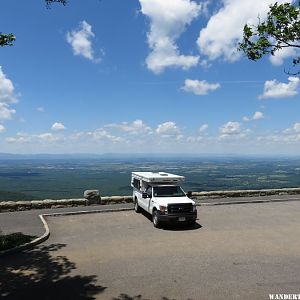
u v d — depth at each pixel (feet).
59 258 38.04
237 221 56.34
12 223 55.98
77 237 47.73
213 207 68.95
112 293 28.40
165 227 53.11
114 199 73.77
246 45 29.81
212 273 32.45
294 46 28.30
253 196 81.35
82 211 65.36
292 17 27.37
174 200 53.62
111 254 39.19
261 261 35.83
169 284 29.99
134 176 68.80
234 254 38.32
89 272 33.37
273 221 56.08
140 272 33.09
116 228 52.95
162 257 37.68
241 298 26.99
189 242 43.86
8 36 37.47
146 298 27.30
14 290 29.35
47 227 52.75
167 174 65.00
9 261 37.32
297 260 36.11
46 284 30.58
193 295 27.71
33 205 67.92
